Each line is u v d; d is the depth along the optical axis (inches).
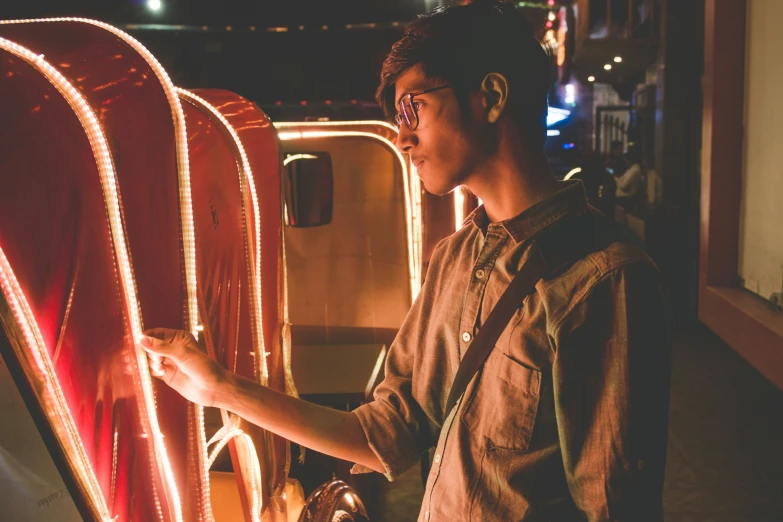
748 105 194.4
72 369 30.3
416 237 140.9
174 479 39.8
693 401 183.3
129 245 34.4
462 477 40.8
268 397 44.8
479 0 41.2
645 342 37.1
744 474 143.4
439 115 40.3
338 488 69.7
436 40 39.9
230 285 55.6
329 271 143.5
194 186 50.3
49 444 27.7
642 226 266.8
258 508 54.7
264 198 62.4
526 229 40.2
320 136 137.1
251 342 58.1
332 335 144.8
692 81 320.5
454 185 41.9
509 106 40.4
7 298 25.7
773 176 175.5
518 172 41.1
